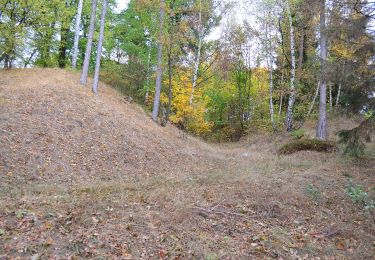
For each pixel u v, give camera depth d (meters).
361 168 11.60
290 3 20.11
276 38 23.70
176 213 6.97
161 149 14.52
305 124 23.56
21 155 10.34
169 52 19.22
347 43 11.14
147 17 21.08
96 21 25.66
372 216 7.77
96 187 9.08
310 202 8.41
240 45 26.67
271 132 23.83
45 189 8.55
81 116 14.13
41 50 23.25
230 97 33.06
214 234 6.42
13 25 18.59
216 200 8.04
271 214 7.60
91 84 20.23
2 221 6.00
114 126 14.56
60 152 11.28
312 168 11.67
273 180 9.89
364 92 10.43
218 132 31.03
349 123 19.02
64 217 6.46
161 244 5.85
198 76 24.66
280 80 27.16
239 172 11.18
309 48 21.53
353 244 6.50
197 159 14.79
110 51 28.81
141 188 9.16
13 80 17.03
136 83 25.34
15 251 5.15
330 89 24.83
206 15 21.17
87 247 5.48
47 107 13.77
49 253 5.23
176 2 20.16
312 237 6.68
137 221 6.57
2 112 12.27
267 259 5.67
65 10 22.06
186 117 23.05
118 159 12.29
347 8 10.85
